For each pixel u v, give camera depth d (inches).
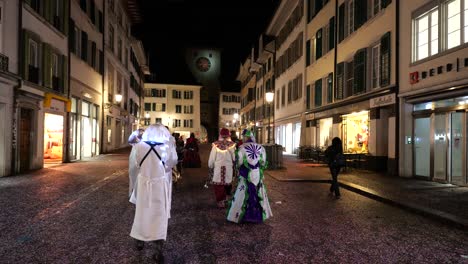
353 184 456.1
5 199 342.0
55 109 687.1
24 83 553.6
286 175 572.7
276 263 185.6
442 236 239.1
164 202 185.2
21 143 574.6
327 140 855.7
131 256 191.2
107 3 1103.6
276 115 1391.5
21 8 550.3
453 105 439.2
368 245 217.8
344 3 745.0
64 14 727.7
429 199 351.9
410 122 521.3
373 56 637.9
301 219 284.7
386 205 346.3
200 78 2812.5
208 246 211.9
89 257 188.9
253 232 243.9
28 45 568.1
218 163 319.9
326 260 191.0
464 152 425.4
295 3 1104.8
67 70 748.0
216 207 326.3
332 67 807.1
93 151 991.6
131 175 203.8
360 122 692.1
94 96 979.3
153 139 189.3
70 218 272.8
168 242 218.5
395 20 546.0
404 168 529.0
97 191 400.5
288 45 1202.6
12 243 210.5
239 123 2596.0
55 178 504.4
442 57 446.6
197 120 2598.4
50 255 190.9
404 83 523.8
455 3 433.1
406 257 197.3
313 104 951.6
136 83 1844.2
